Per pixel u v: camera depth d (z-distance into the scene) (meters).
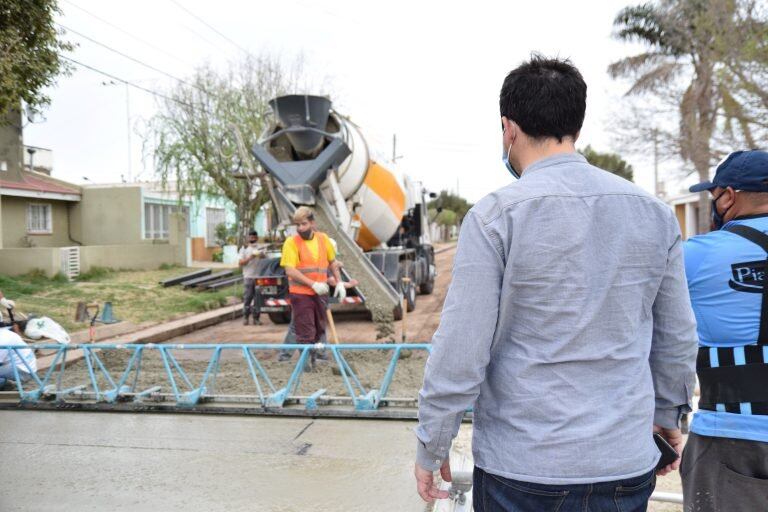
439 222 62.34
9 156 19.52
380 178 11.64
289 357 7.58
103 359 8.02
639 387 1.61
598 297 1.57
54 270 16.67
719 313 2.11
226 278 18.77
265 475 4.01
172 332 10.64
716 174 2.31
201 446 4.57
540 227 1.58
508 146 1.85
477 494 1.72
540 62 1.80
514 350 1.63
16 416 5.42
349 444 4.56
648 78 22.94
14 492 3.79
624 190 1.66
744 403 2.04
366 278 9.14
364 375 6.64
